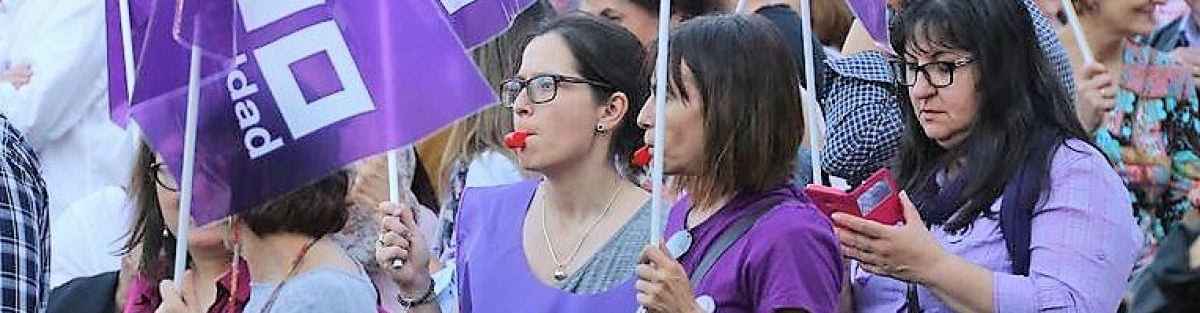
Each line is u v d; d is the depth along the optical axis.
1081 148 10.80
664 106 10.12
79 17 16.27
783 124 10.34
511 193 11.70
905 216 10.45
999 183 10.77
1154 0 13.99
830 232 10.30
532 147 11.30
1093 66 13.05
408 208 11.85
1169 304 8.21
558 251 11.32
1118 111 13.98
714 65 10.32
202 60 10.45
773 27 10.45
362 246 12.92
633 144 11.35
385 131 10.62
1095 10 13.99
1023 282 10.49
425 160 14.35
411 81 10.64
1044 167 10.70
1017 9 10.84
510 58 12.57
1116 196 10.77
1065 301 10.49
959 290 10.38
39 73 16.17
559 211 11.39
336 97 10.58
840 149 12.63
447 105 10.64
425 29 10.66
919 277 10.36
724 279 10.27
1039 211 10.68
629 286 11.08
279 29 10.55
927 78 10.92
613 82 11.30
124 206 13.96
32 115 16.17
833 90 12.78
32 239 10.90
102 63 16.16
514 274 11.38
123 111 11.61
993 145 10.79
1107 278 10.62
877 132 12.55
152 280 11.61
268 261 10.55
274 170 10.50
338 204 10.64
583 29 11.35
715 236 10.39
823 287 10.17
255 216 10.47
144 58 10.41
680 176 10.70
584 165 11.30
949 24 10.81
